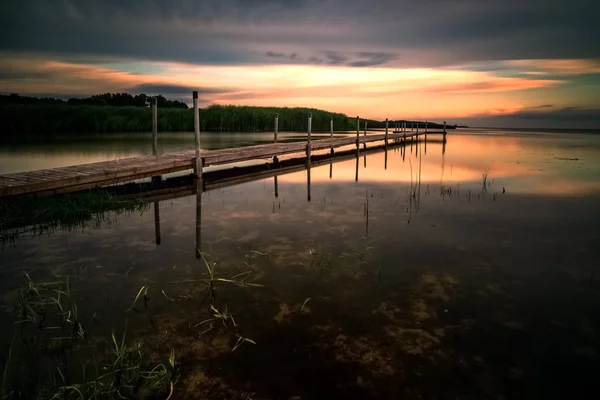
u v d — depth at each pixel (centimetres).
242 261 498
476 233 623
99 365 288
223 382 272
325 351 308
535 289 419
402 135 2816
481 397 261
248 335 330
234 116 3569
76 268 471
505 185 1076
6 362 287
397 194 959
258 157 1271
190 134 2995
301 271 466
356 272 463
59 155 1560
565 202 854
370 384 271
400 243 572
